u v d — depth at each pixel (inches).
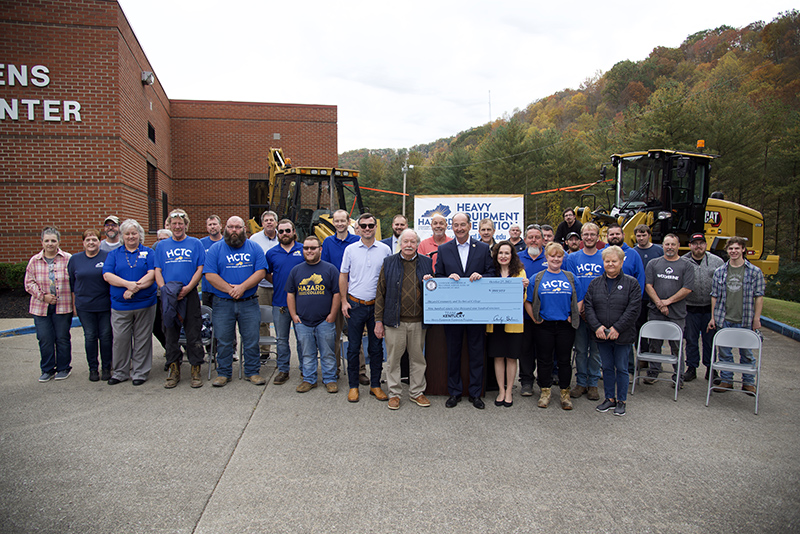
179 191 727.1
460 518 119.2
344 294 210.5
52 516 119.0
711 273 237.6
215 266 219.8
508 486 134.9
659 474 142.4
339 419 183.5
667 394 218.8
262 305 261.9
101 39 426.3
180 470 142.6
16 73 409.4
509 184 1856.5
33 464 145.9
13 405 195.2
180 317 218.1
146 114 541.3
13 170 414.6
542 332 197.9
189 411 190.1
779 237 1210.6
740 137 1025.5
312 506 124.2
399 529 114.5
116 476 138.9
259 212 755.4
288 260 226.2
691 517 120.4
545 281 197.3
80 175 428.1
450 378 202.1
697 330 240.4
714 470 145.1
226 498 127.8
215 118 732.7
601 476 140.9
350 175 415.8
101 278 224.1
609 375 195.0
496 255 203.0
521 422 182.9
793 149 990.4
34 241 422.6
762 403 206.2
